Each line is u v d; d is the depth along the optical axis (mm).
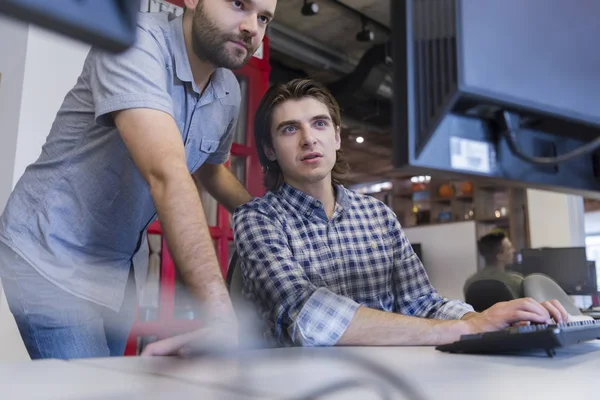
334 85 4625
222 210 1862
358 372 332
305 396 312
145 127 772
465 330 796
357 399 303
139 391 354
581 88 607
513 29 559
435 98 525
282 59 4707
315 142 1146
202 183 1284
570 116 593
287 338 887
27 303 930
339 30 4379
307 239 1129
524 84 560
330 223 1159
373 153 7297
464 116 566
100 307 977
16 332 1377
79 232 951
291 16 4137
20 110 1522
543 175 627
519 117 594
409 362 541
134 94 781
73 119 929
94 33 197
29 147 1534
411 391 321
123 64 779
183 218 720
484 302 2805
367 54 4461
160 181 745
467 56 521
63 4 186
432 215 6039
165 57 904
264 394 336
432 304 1127
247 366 443
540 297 2387
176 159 757
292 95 1169
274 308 921
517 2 565
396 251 1212
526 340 596
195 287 689
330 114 1191
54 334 924
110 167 924
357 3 3982
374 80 4477
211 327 623
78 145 927
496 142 590
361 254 1162
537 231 4578
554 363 540
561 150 644
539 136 622
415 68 532
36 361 515
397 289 1197
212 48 921
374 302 1149
